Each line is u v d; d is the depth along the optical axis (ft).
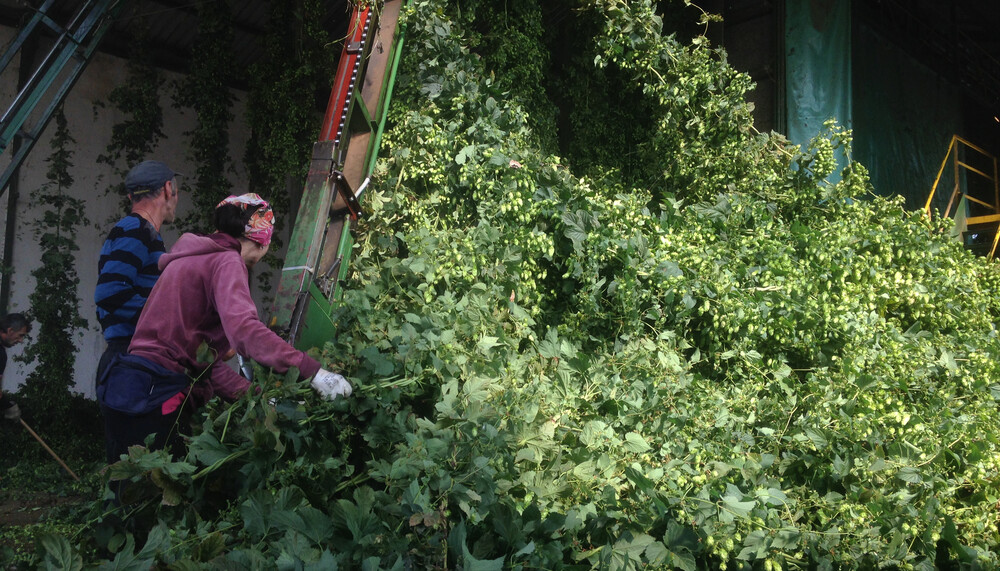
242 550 4.76
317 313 8.29
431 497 5.75
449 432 6.26
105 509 5.90
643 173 24.72
